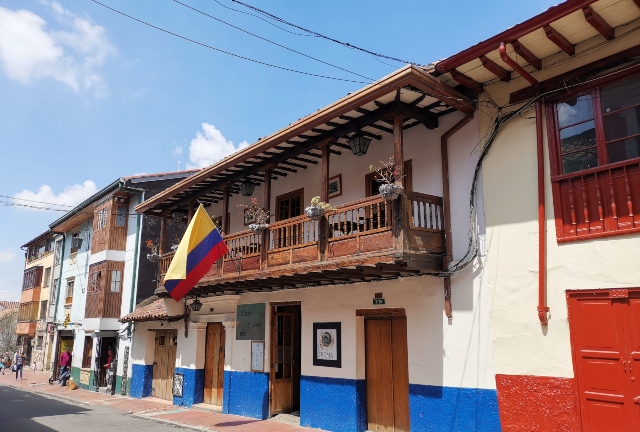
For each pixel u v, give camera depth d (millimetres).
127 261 20359
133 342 18672
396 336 9727
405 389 9406
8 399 18422
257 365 12570
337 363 10453
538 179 7559
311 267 9438
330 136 9914
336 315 10648
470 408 7980
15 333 40500
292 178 12961
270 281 10633
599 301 6801
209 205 16281
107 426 11805
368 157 10805
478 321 8086
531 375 7309
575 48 7402
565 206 7262
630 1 6391
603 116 7102
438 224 8766
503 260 7867
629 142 6824
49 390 21625
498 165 8148
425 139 9539
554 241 7289
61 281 27938
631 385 6383
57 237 30000
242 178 12758
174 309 15250
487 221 8156
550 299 7234
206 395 14703
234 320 13594
